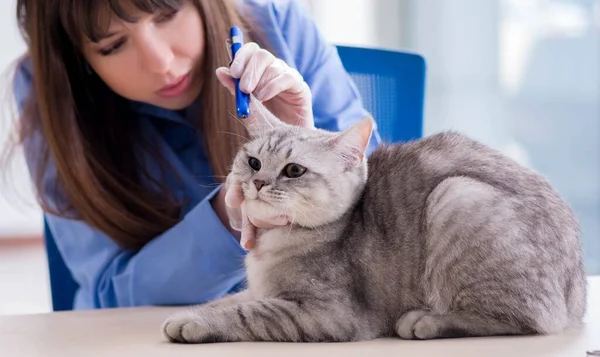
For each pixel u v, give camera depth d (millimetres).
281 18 2178
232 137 1944
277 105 1801
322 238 1440
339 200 1456
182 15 1824
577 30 3393
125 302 2025
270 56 1677
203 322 1296
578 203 3426
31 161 2098
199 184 2162
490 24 3555
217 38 1886
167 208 2064
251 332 1308
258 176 1465
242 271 1884
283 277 1422
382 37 3717
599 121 3406
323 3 3582
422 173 1468
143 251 1938
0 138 2764
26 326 1547
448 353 1160
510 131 3545
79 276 2172
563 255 1343
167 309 1767
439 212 1370
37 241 4395
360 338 1341
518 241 1307
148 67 1795
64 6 1800
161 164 2123
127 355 1218
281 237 1450
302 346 1253
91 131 2049
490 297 1305
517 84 3516
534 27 3459
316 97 2096
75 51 1975
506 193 1361
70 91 1962
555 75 3441
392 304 1407
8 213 4312
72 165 1954
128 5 1707
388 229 1428
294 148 1478
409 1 3686
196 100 2080
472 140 1549
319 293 1379
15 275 4082
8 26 3916
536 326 1291
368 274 1408
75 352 1270
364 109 2219
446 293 1354
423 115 2273
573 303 1367
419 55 2270
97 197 1976
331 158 1474
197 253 1880
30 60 2059
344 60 2289
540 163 3488
